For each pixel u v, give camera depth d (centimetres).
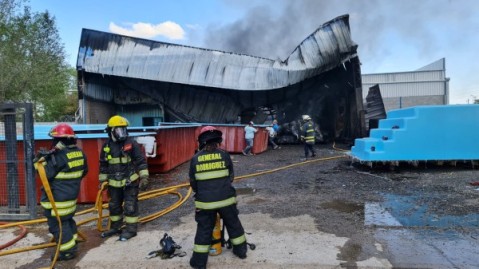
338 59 1852
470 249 413
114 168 468
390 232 477
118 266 388
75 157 410
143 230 505
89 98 1888
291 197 699
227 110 2150
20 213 575
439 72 4869
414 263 376
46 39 3005
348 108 2070
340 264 377
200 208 376
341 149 1697
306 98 2133
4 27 2662
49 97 3259
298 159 1308
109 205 481
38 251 435
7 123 561
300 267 372
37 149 648
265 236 467
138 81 2045
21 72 2680
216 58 1917
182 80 1866
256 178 928
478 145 942
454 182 793
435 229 487
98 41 1877
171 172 1017
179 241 459
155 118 2088
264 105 2164
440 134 942
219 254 408
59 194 396
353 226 505
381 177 880
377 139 1016
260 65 1922
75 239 419
